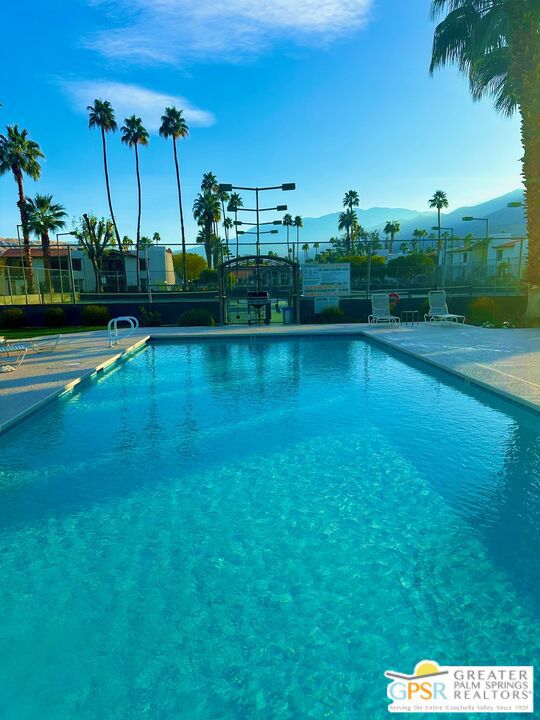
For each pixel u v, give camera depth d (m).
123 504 4.48
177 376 10.27
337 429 6.56
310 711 2.31
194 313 19.17
